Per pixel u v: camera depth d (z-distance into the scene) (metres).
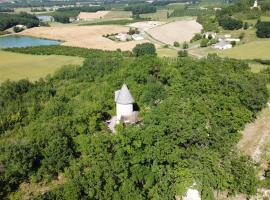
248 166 45.09
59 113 59.16
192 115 48.59
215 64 79.94
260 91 66.31
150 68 71.44
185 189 42.19
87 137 46.81
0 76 110.19
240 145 53.78
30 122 59.94
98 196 39.66
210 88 60.91
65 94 74.31
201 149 44.69
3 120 58.66
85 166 43.69
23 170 41.34
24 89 80.56
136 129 45.84
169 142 43.78
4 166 41.31
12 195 39.84
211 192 41.59
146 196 42.19
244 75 71.50
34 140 46.25
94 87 73.25
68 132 49.22
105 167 41.44
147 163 43.78
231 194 43.56
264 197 43.53
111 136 46.66
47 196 39.16
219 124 51.09
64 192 39.19
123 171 41.94
